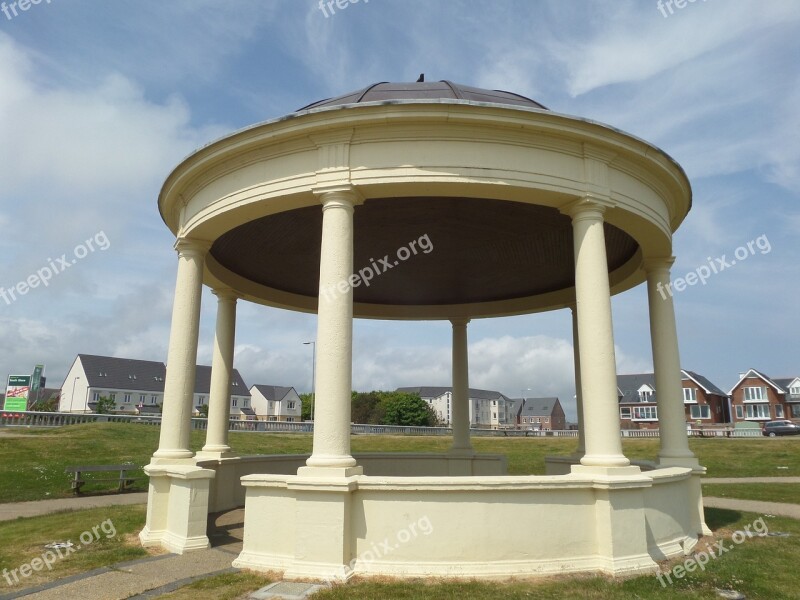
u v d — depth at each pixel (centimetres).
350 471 915
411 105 974
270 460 1750
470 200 1269
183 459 1168
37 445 2767
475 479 910
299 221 1346
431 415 10112
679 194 1292
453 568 885
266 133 1036
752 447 4147
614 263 1638
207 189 1162
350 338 966
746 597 810
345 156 1004
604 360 989
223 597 770
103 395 8962
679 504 1141
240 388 11606
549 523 922
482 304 2080
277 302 1850
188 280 1240
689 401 8575
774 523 1462
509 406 16475
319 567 866
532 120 999
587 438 987
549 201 1066
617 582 857
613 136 1056
